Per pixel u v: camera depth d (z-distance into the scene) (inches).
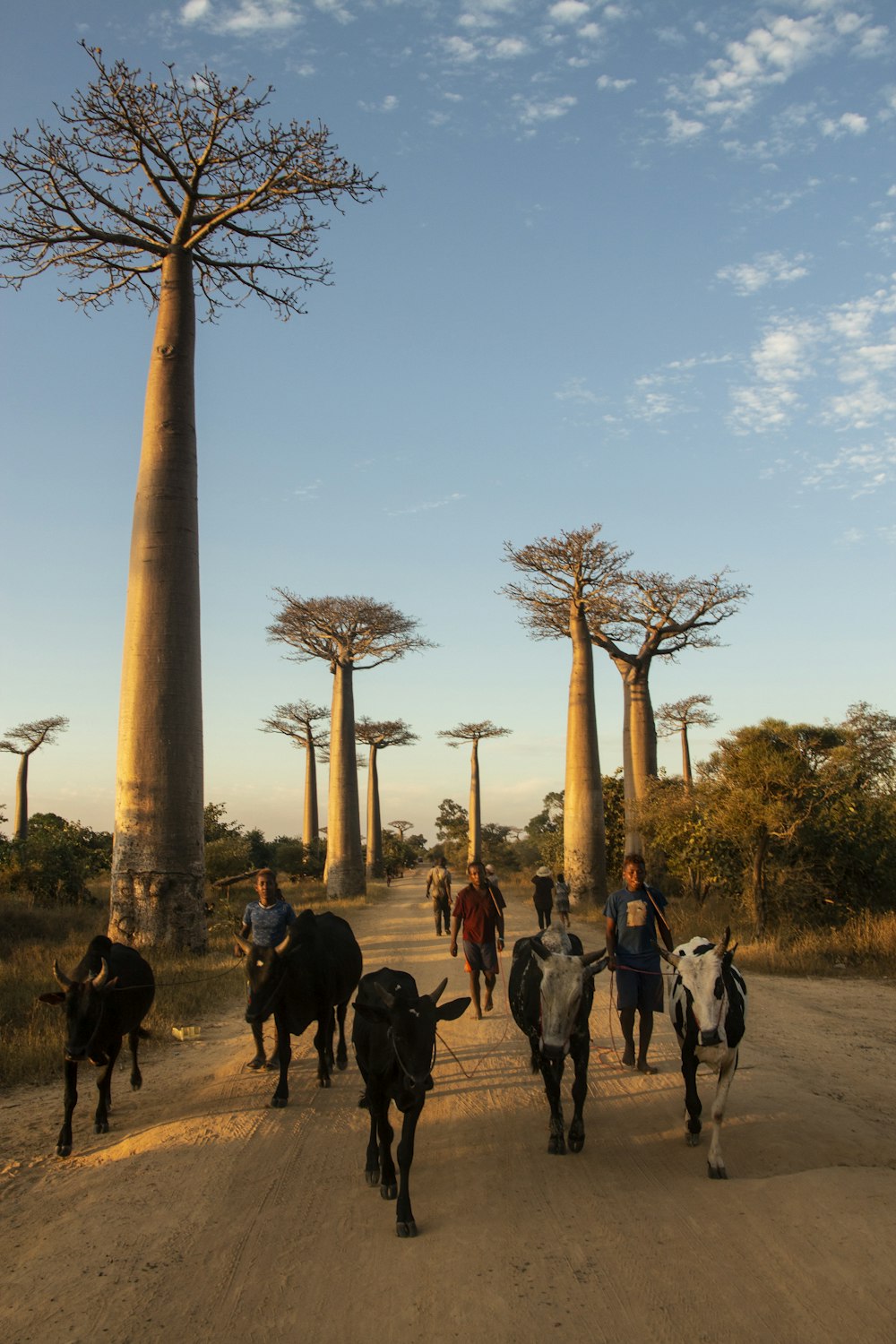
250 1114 273.3
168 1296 167.2
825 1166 220.1
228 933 742.5
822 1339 147.8
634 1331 151.6
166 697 645.3
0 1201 213.5
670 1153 233.6
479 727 2532.0
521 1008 261.7
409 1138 195.0
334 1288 168.4
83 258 740.0
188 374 700.0
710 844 733.3
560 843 1647.4
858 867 680.4
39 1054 342.3
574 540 1200.2
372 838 2640.3
